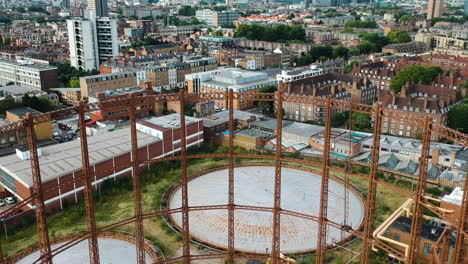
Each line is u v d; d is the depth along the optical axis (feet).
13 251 331.57
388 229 321.52
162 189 436.35
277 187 309.63
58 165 408.46
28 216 374.22
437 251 294.87
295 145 527.81
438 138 550.77
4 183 415.44
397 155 490.08
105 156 432.25
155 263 307.99
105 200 412.16
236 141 545.44
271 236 353.92
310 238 350.02
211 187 444.55
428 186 433.07
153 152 478.18
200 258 315.17
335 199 412.98
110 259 324.60
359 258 318.45
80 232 356.59
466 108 580.71
